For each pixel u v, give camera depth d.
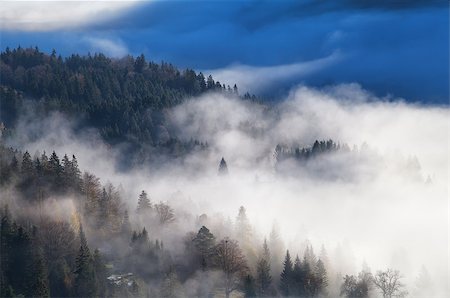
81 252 131.38
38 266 123.31
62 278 128.88
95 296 126.31
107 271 139.00
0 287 120.38
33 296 119.81
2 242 129.25
